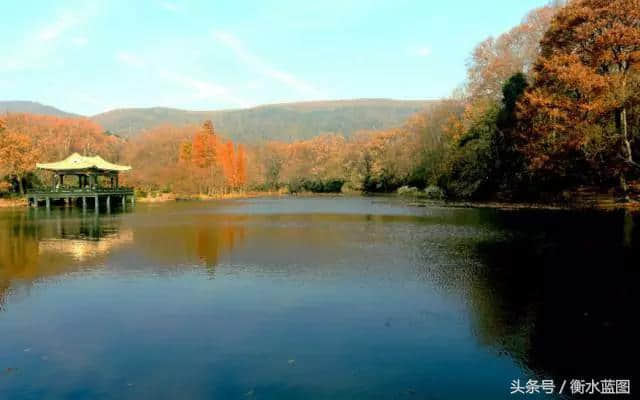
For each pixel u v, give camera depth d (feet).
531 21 205.87
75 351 33.88
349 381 28.96
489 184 183.93
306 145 464.24
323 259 66.64
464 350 33.32
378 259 66.03
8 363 32.01
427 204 180.55
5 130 222.07
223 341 35.29
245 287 50.90
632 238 75.77
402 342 34.81
